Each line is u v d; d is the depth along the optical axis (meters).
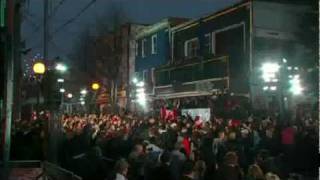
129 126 19.62
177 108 32.03
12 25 8.66
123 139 14.93
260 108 28.67
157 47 44.81
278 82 22.59
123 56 51.50
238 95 30.69
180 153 11.20
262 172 10.21
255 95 29.75
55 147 15.48
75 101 53.03
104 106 49.97
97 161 12.37
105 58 51.88
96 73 53.53
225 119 23.36
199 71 35.22
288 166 14.67
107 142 15.15
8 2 8.69
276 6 31.72
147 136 16.88
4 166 7.59
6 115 7.22
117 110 46.06
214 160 12.42
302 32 31.70
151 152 11.94
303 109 27.02
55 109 15.95
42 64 15.92
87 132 16.75
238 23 32.53
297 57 30.56
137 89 44.81
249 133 16.19
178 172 10.85
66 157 15.23
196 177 10.07
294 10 32.09
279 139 16.11
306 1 32.16
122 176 8.73
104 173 12.25
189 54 39.44
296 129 16.52
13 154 16.23
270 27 31.50
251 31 31.05
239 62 32.12
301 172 15.75
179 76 38.28
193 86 35.25
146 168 10.95
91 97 52.88
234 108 26.80
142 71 47.91
